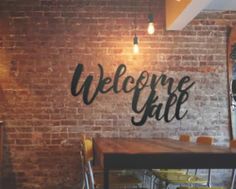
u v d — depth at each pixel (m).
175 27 5.34
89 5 5.45
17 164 5.29
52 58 5.37
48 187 5.31
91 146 4.20
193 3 4.21
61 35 5.40
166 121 5.43
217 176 5.46
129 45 5.46
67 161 5.34
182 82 5.49
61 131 5.34
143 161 2.55
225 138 5.51
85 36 5.43
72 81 5.37
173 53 5.50
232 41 5.56
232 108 5.53
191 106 5.49
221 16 5.61
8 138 5.29
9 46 5.34
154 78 5.46
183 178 4.04
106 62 5.42
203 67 5.54
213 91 5.53
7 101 5.30
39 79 5.34
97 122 5.38
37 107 5.33
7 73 5.32
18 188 5.28
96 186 3.71
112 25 5.46
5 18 5.36
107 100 5.39
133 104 5.41
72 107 5.37
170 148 3.04
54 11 5.41
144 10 5.51
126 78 5.43
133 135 5.39
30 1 5.39
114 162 2.54
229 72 5.54
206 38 5.57
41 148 5.32
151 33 5.05
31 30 5.38
